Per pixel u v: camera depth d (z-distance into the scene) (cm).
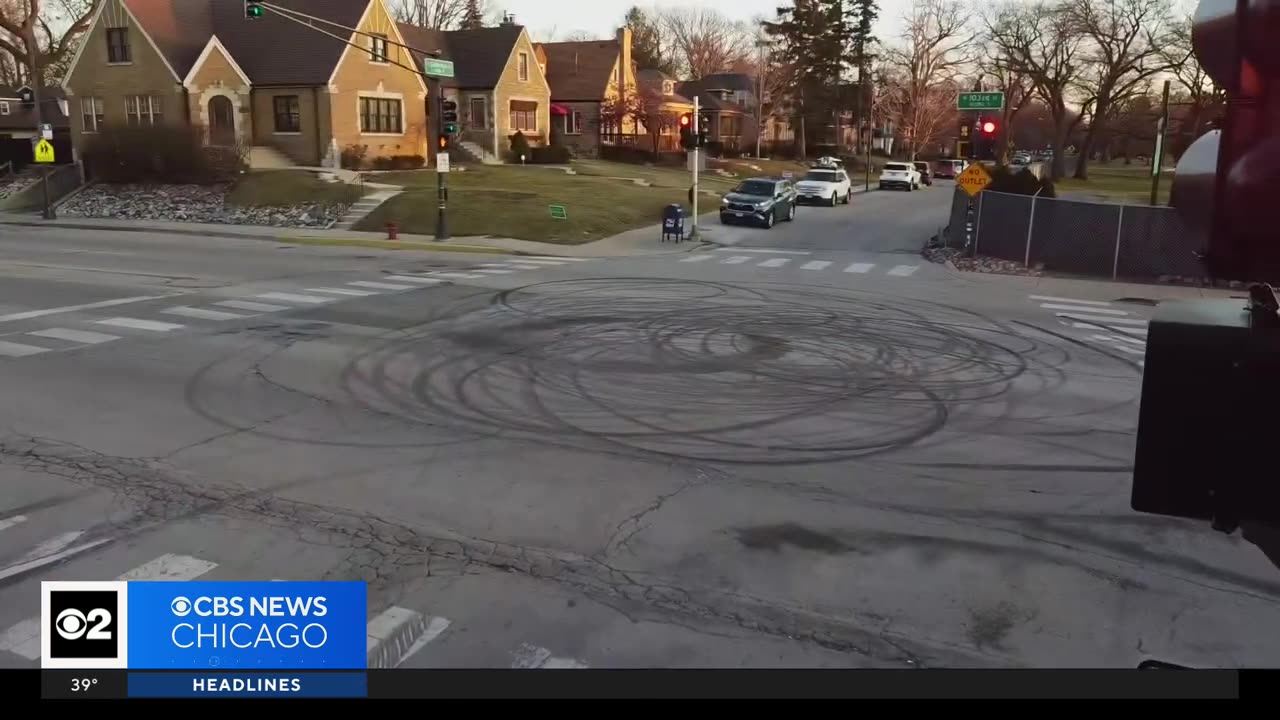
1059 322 1512
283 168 3988
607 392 995
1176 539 626
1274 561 295
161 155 3647
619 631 497
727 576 565
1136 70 6688
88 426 854
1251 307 291
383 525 635
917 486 727
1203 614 523
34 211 3544
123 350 1163
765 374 1089
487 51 5281
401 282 1795
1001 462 789
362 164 4222
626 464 769
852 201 4681
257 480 719
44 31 6209
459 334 1288
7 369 1063
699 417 909
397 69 4419
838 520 655
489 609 519
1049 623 511
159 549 592
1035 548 611
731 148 7356
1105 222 2198
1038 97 7781
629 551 599
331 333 1282
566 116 6338
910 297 1755
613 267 2158
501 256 2394
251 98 4166
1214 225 261
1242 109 254
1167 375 283
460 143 5153
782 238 2988
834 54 8094
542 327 1351
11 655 471
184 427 854
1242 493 278
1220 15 259
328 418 887
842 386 1041
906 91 8188
